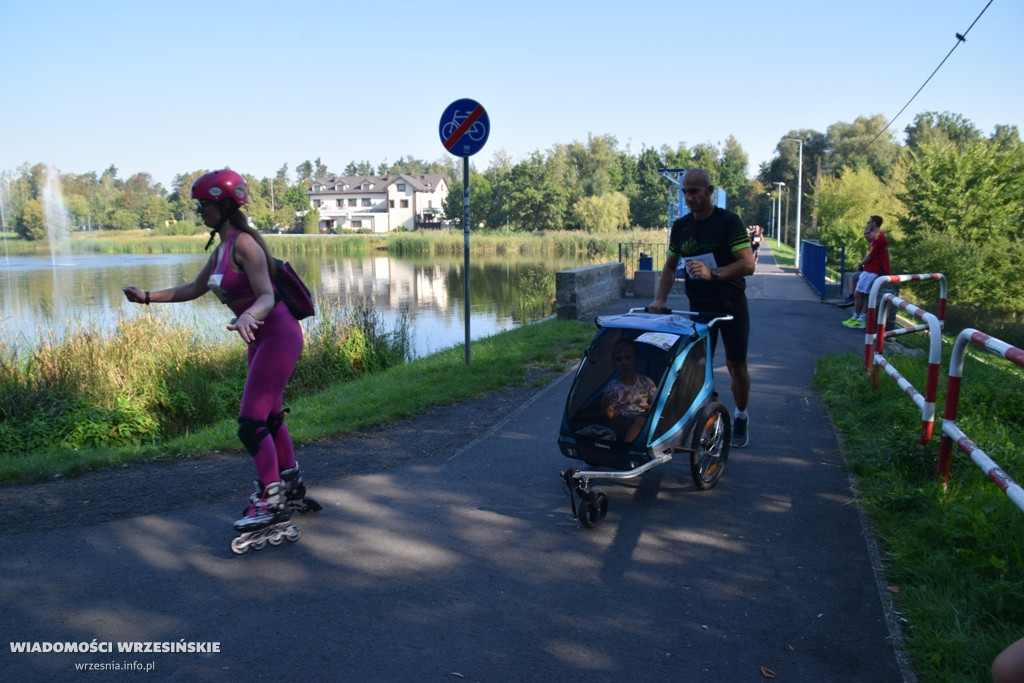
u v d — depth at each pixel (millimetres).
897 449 5137
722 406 4992
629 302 15008
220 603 3520
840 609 3461
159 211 80062
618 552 4078
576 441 4508
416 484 5086
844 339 10844
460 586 3697
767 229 100625
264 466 4078
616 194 81625
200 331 12523
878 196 56750
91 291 24375
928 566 3666
